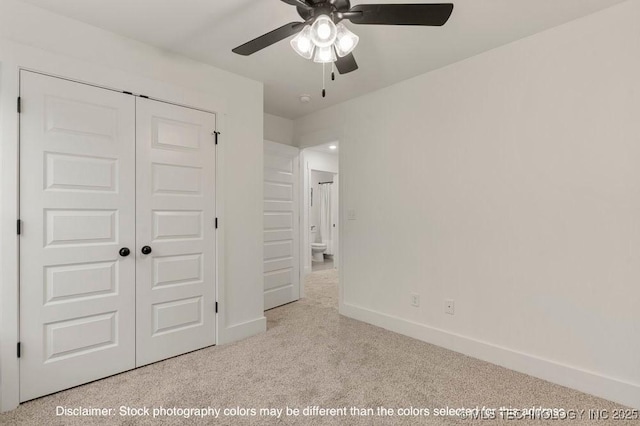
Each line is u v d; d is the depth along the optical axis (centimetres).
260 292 303
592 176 197
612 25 189
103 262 214
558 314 209
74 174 203
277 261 391
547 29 212
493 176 238
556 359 209
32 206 189
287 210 407
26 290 187
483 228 244
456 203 259
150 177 234
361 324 321
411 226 289
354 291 339
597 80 195
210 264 266
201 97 259
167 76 242
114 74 217
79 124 204
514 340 228
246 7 190
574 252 203
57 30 197
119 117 220
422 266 281
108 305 216
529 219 221
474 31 214
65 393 196
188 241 254
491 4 184
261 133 303
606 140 192
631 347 184
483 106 243
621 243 187
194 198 257
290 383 208
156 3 187
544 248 215
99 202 212
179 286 249
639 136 182
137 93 228
